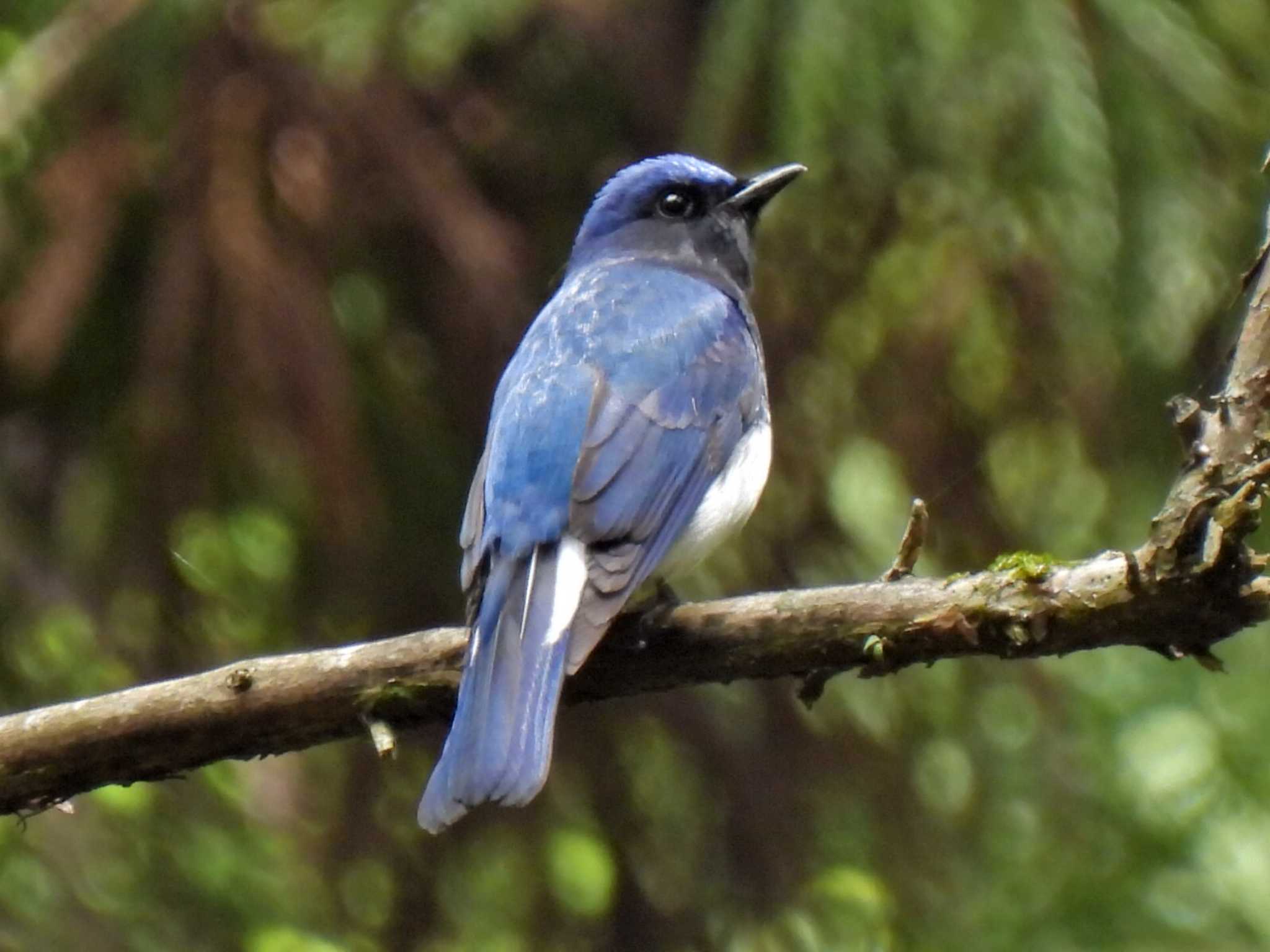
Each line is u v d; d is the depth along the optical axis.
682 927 13.98
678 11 13.08
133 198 11.97
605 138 13.34
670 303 9.85
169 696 7.71
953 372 12.53
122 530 12.82
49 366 11.90
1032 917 14.70
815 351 12.81
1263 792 15.68
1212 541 6.84
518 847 13.85
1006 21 11.52
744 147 12.31
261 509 12.89
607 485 8.79
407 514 13.09
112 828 12.96
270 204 11.79
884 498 13.67
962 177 11.72
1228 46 12.35
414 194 12.09
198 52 11.93
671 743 13.91
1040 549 13.38
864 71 11.48
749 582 13.23
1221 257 11.96
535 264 13.23
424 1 11.90
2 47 12.78
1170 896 15.12
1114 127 11.80
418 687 7.76
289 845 13.80
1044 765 14.73
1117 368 12.23
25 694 13.20
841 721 13.95
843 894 14.19
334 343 11.66
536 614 8.09
